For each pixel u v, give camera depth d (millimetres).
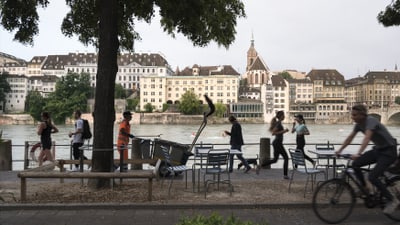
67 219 7594
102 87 9961
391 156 7168
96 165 10086
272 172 14141
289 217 7828
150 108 160250
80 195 9367
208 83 168375
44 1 11172
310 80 199250
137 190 10117
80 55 189875
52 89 177625
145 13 12789
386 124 158625
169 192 9500
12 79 171625
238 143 14094
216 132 96375
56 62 191250
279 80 177375
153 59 183875
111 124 10125
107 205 8352
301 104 180375
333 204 7348
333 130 118188
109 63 9953
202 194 9797
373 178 7211
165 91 167375
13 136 76562
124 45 13781
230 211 8305
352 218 7629
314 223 7371
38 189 10219
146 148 14641
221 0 12172
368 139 7070
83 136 14773
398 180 7477
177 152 12688
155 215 7906
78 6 12523
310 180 12141
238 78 175000
